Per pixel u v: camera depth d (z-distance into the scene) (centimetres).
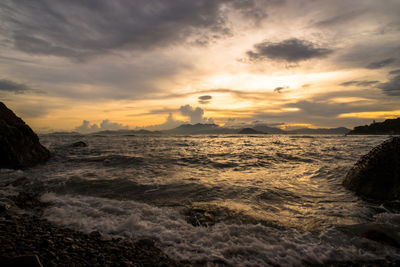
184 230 446
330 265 342
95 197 664
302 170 1056
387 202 589
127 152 1853
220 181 858
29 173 1016
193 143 3294
